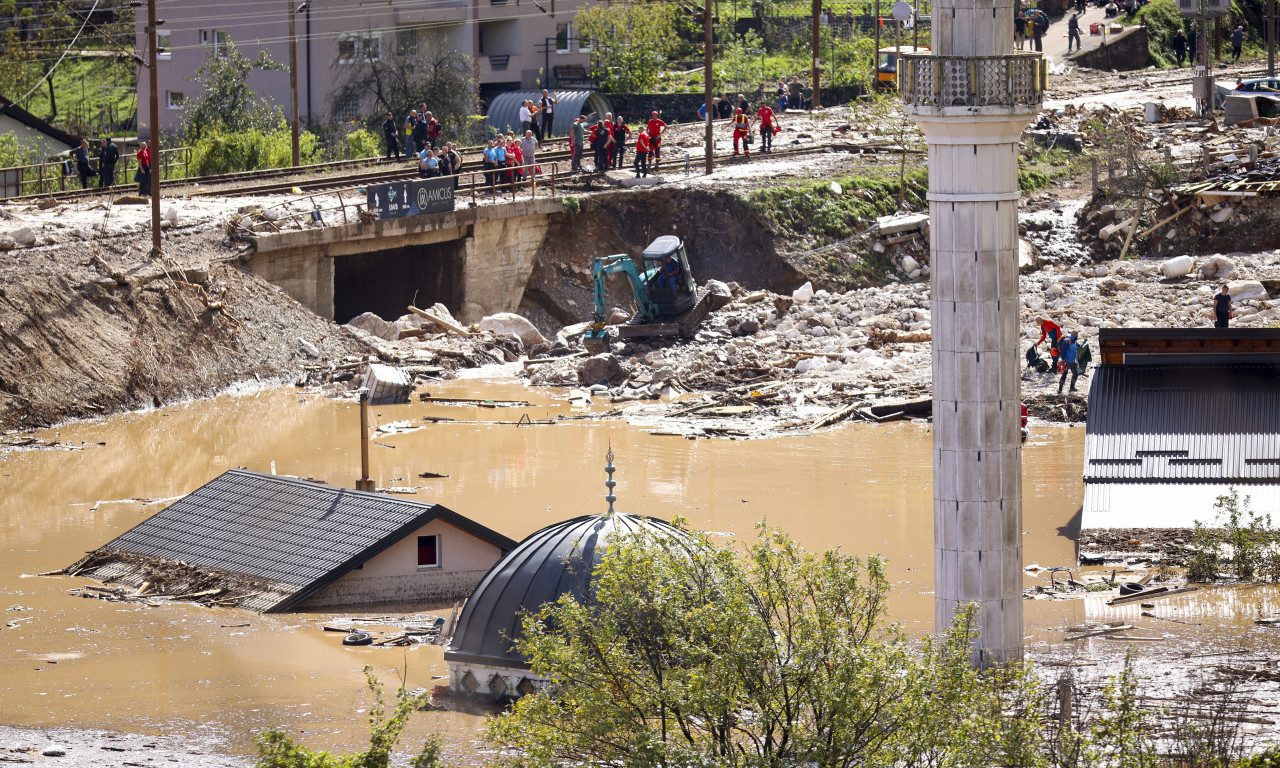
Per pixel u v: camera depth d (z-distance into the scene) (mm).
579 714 34094
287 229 115688
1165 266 114250
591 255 130625
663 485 79125
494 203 125062
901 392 98688
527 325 120500
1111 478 67562
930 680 33469
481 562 62469
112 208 118688
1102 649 50188
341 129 168875
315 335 112750
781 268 126500
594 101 174375
